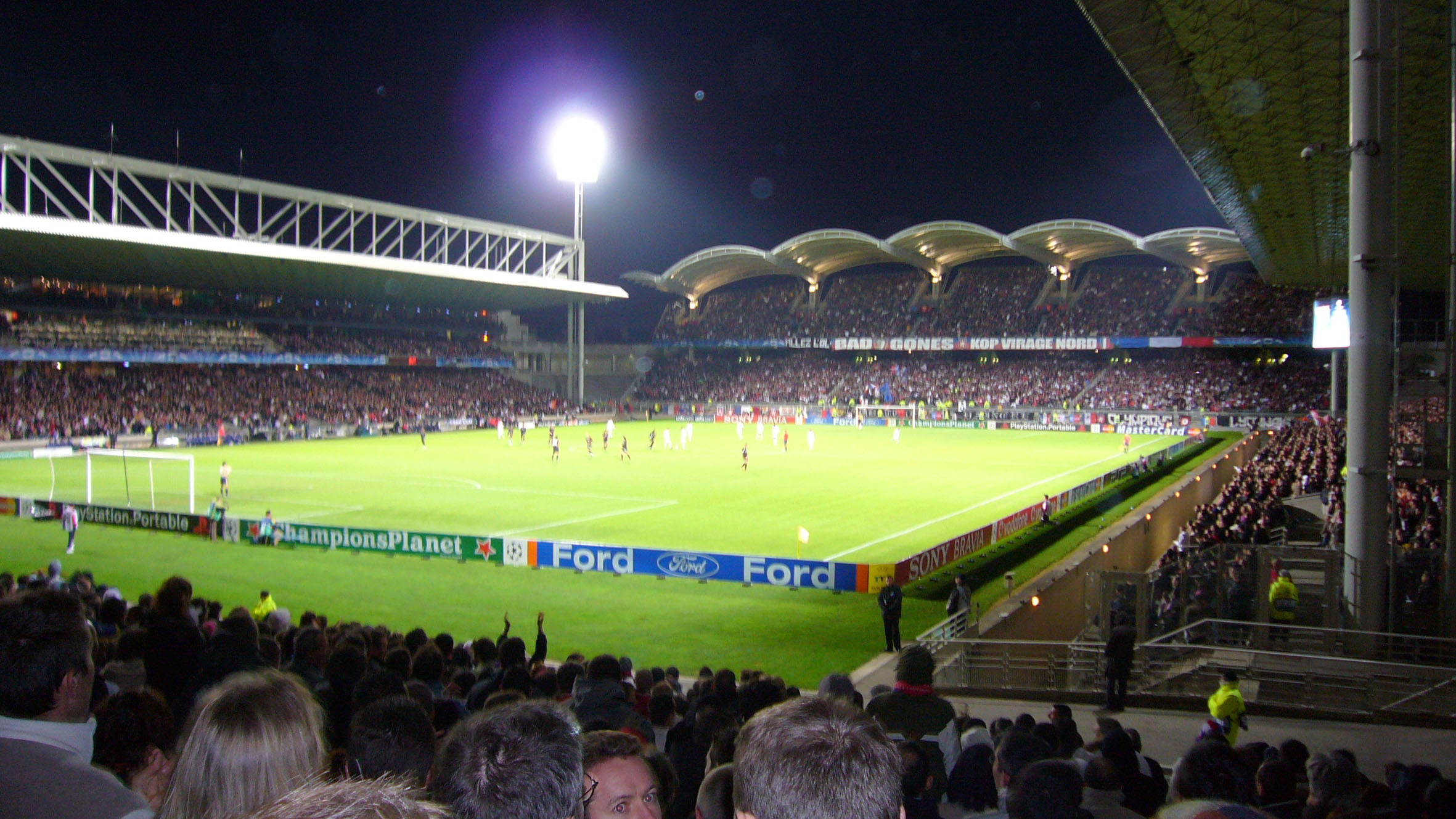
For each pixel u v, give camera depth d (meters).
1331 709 13.77
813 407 95.38
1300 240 52.69
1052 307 97.88
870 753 2.38
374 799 1.65
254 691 2.96
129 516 32.69
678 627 21.16
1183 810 2.75
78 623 3.69
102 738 3.99
